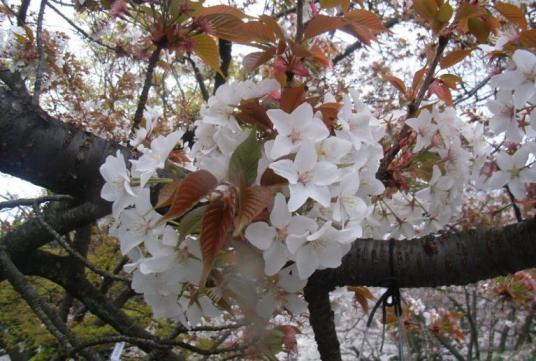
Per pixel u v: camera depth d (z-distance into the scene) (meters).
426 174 0.42
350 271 0.38
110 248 0.92
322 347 0.42
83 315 0.80
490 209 1.35
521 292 1.11
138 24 0.53
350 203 0.27
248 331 0.31
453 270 0.37
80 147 0.42
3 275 0.48
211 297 0.28
